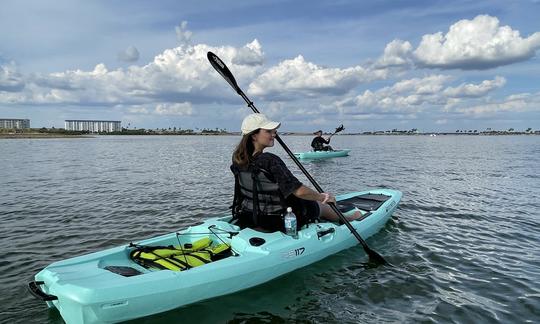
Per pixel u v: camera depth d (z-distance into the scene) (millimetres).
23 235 6395
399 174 14141
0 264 5043
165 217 7664
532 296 4066
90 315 3127
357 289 4223
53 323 3473
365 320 3590
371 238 5961
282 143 5496
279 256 4258
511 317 3639
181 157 24938
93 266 3686
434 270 4781
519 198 9422
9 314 3631
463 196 9648
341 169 15836
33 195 10148
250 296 3977
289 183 4219
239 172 4445
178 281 3551
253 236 4328
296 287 4227
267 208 4395
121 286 3262
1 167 17625
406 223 6898
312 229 4812
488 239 6051
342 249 5266
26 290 4195
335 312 3732
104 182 12570
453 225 6824
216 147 41531
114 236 6375
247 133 4242
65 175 14586
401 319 3611
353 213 5883
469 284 4375
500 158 22484
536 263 5043
